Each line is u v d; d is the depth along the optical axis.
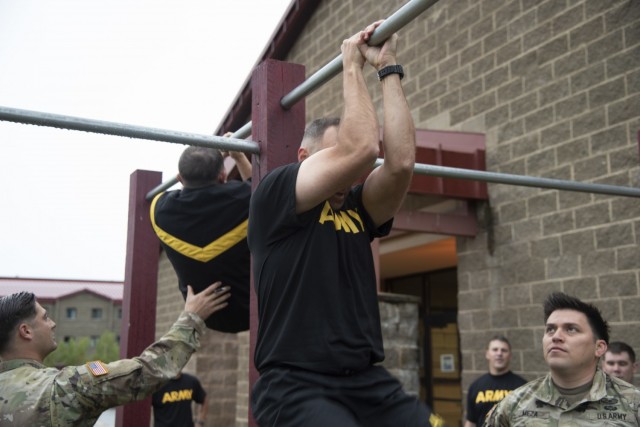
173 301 12.93
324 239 1.90
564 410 2.96
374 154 1.83
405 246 8.25
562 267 5.79
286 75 2.58
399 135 2.01
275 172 1.95
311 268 1.86
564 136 5.90
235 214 2.78
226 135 3.09
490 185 6.58
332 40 9.12
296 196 1.86
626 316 5.23
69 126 2.38
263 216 1.93
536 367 5.91
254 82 2.63
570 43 5.94
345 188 1.97
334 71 2.21
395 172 2.01
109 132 2.43
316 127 2.17
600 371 3.03
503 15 6.65
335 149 1.84
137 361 2.63
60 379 2.56
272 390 1.81
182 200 2.82
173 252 2.85
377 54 2.07
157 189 3.56
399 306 6.26
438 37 7.46
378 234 2.17
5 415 2.48
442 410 8.92
